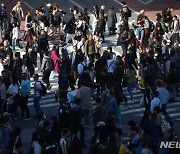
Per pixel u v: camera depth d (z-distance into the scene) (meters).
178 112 61.31
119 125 53.06
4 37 79.31
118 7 98.94
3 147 45.62
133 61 66.44
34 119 58.66
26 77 58.09
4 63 64.69
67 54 67.31
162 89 54.53
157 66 62.22
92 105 61.94
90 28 83.81
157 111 47.47
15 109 58.09
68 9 97.12
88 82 59.84
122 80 62.72
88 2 101.12
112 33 86.19
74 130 44.19
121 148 41.97
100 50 75.94
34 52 68.50
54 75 70.31
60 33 82.94
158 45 73.38
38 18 82.00
